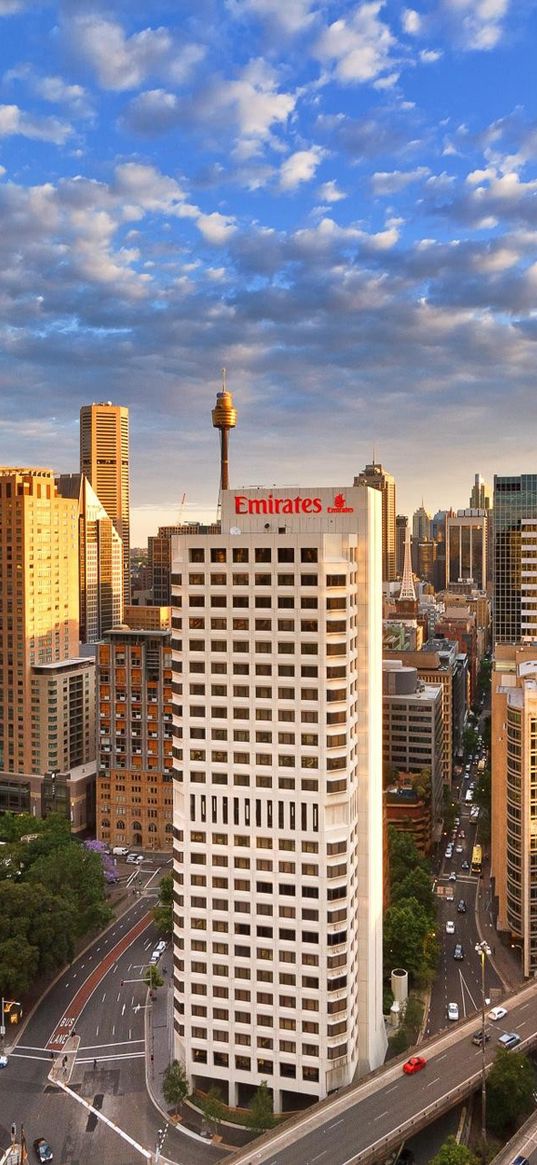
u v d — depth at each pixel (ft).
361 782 467.93
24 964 548.72
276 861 440.45
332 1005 435.53
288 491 474.90
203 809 452.76
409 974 588.91
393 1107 418.92
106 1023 545.03
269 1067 447.83
